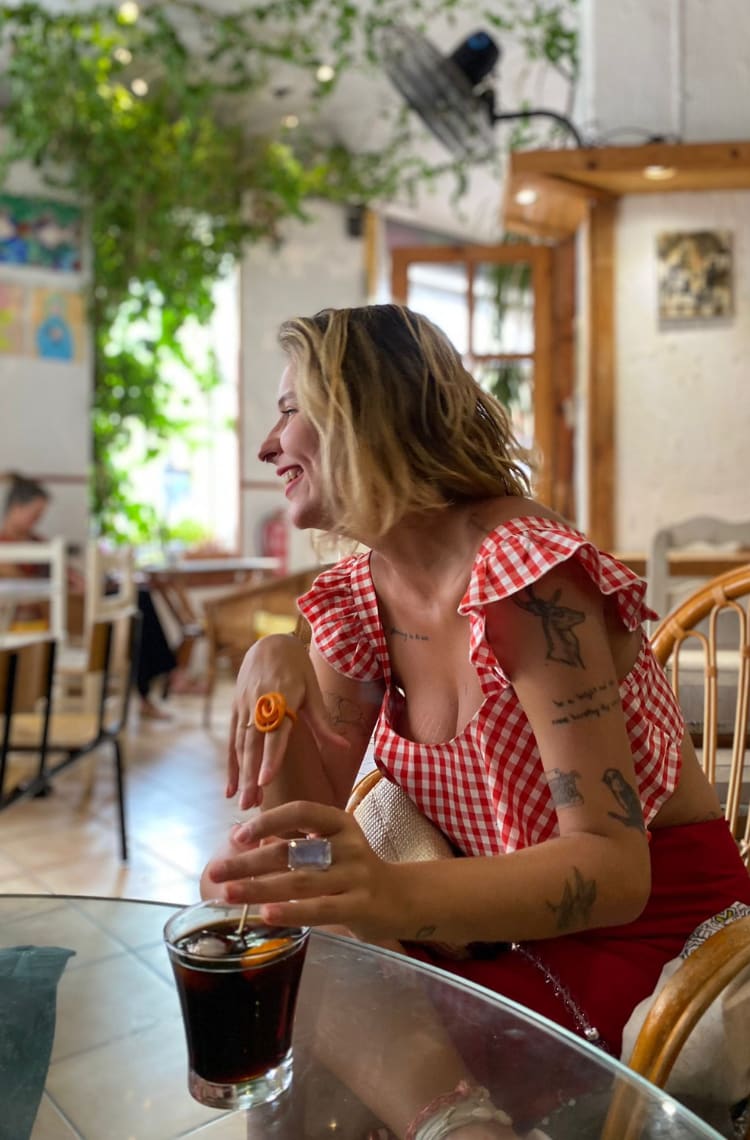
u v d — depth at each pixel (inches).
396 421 36.5
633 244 145.6
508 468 40.8
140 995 33.9
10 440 241.0
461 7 191.6
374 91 242.1
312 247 293.1
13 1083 27.9
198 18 213.3
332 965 33.2
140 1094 27.3
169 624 259.0
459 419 37.7
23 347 242.4
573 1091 26.3
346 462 36.4
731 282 143.8
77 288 249.9
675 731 39.7
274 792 41.6
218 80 238.4
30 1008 32.6
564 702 33.9
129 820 130.6
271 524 287.4
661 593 89.9
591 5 142.3
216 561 265.6
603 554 35.5
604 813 32.9
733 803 54.6
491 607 35.2
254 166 261.7
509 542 35.6
